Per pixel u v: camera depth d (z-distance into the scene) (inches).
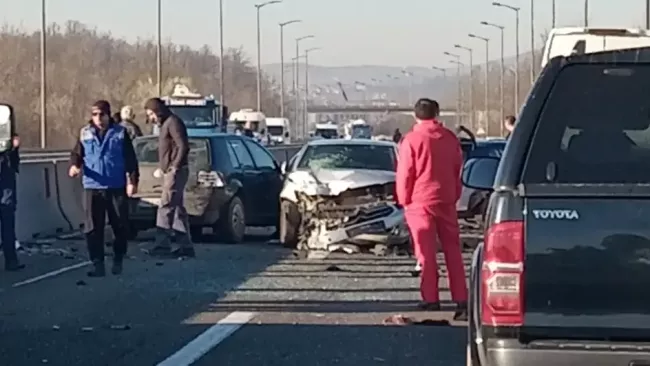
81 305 475.5
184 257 646.5
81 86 3267.7
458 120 4382.4
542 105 225.8
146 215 716.7
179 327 424.8
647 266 207.8
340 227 652.1
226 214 726.5
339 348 386.0
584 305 210.2
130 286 530.9
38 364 360.5
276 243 738.2
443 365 359.6
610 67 225.3
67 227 801.6
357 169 673.0
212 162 721.6
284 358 369.7
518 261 211.9
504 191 217.6
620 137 223.1
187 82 3368.6
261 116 2388.0
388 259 643.5
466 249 689.0
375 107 5925.2
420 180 444.1
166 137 642.2
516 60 2598.4
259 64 2709.2
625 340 209.5
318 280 552.7
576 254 210.1
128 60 3703.3
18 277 566.9
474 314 239.1
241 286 530.9
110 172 564.4
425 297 457.4
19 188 737.6
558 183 217.9
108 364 360.2
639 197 208.4
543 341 212.1
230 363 362.0
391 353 378.0
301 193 666.2
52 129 3107.8
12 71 3230.8
